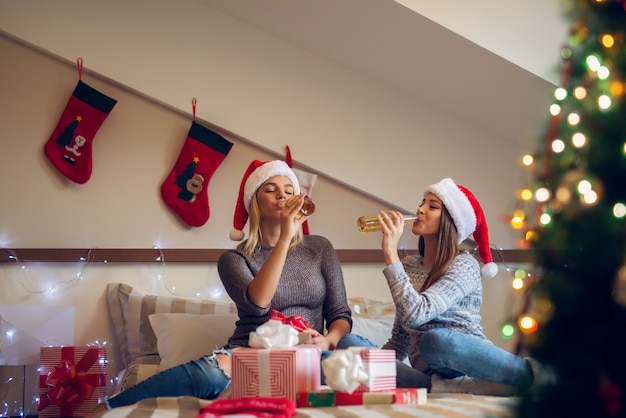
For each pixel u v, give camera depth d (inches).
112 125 138.2
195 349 113.0
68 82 137.9
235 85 139.6
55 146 133.9
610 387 43.4
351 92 141.8
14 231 132.9
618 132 47.0
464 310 99.0
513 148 140.9
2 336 128.3
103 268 133.4
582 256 45.8
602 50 49.8
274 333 78.1
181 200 136.0
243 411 63.4
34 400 127.3
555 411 45.9
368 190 139.9
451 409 66.4
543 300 47.2
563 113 53.6
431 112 142.0
